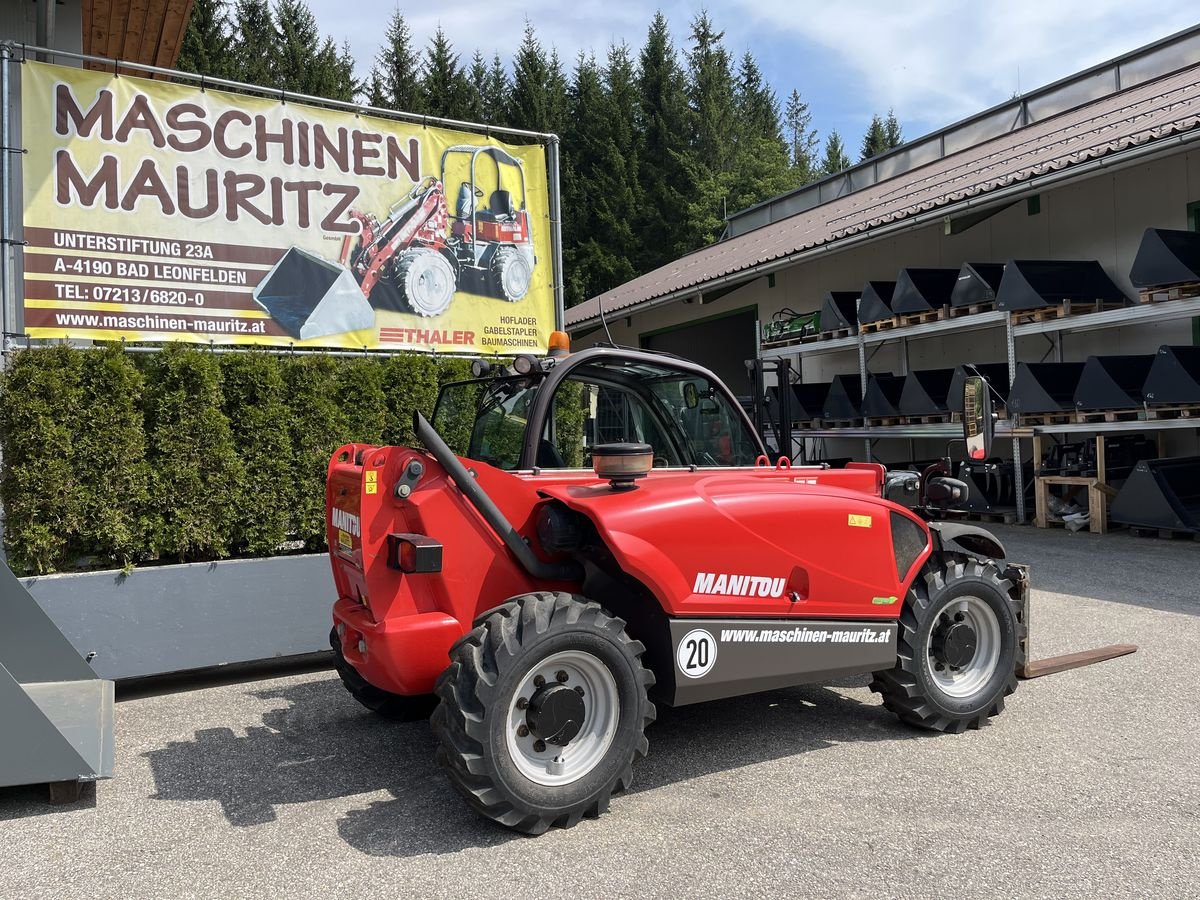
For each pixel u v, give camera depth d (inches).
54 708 163.2
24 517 193.6
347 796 144.6
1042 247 472.1
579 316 911.7
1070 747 158.4
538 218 292.8
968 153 641.6
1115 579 294.0
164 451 209.5
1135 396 371.6
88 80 223.8
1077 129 488.1
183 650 203.6
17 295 216.7
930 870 115.7
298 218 251.8
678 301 762.8
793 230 721.6
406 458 135.5
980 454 153.2
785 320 633.6
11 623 175.3
